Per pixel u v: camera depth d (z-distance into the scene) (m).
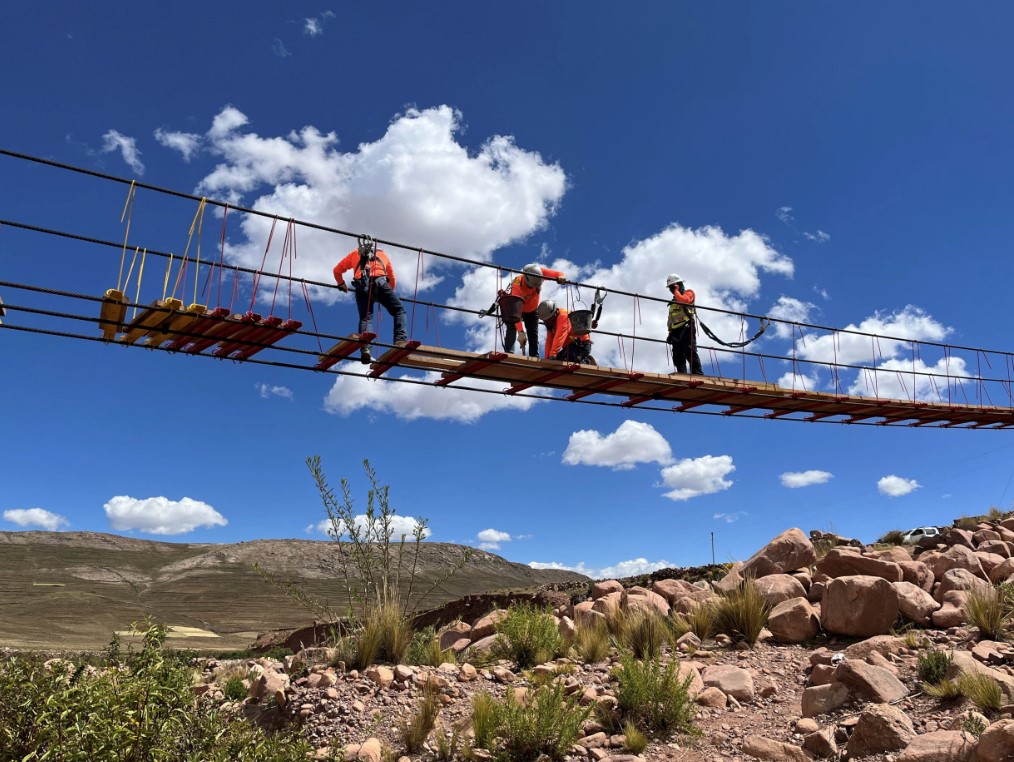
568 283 11.75
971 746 5.04
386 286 9.98
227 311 8.43
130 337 8.80
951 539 12.48
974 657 7.09
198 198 8.35
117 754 4.17
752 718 6.88
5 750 4.42
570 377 11.83
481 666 9.10
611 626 10.00
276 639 25.11
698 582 13.08
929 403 16.72
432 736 6.99
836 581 8.92
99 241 7.85
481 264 10.89
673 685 6.79
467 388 11.52
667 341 13.35
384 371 10.60
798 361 14.45
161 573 194.12
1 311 7.68
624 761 6.00
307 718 7.59
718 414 14.80
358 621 9.50
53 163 7.52
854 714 6.38
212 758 4.57
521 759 6.33
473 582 192.12
